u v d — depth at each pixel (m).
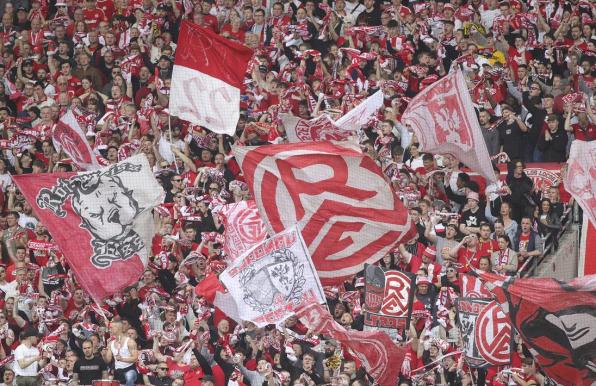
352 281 51.69
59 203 47.47
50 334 50.38
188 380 49.44
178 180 55.53
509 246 53.06
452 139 52.78
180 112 52.69
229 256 49.41
